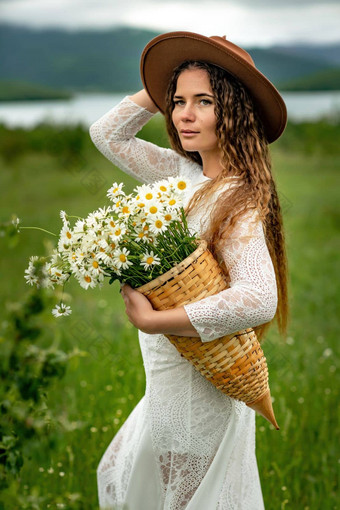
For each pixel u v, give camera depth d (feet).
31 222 33.86
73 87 416.46
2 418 6.95
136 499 9.57
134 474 9.52
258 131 9.39
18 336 6.68
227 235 8.27
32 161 54.13
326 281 25.26
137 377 15.21
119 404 14.28
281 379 15.75
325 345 18.54
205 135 9.00
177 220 7.97
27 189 44.60
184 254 8.10
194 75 8.94
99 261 7.88
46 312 6.81
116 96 171.63
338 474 12.33
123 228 7.68
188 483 9.21
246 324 8.00
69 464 12.14
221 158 9.02
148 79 9.89
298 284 24.72
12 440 7.01
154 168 10.25
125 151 10.18
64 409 13.79
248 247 8.17
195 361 8.38
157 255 8.01
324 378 16.03
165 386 9.07
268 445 12.92
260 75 8.83
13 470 7.05
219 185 8.71
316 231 33.94
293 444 13.16
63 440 7.05
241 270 8.12
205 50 8.89
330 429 13.87
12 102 167.22
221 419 9.06
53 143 55.26
